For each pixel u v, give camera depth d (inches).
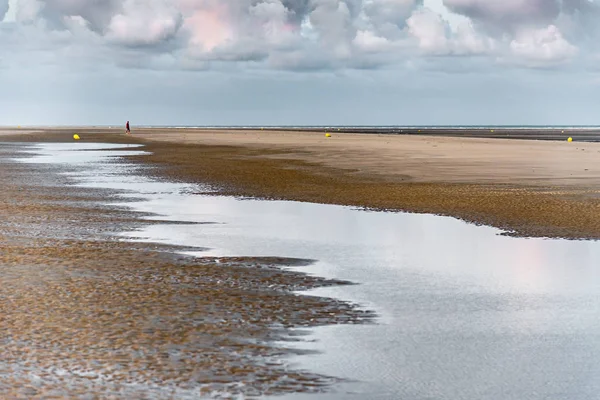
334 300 632.4
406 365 462.9
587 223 1064.2
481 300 638.5
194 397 403.2
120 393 406.3
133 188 1560.0
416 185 1590.8
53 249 856.3
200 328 536.4
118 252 842.8
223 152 2883.9
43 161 2404.0
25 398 397.7
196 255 831.7
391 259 820.6
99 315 566.3
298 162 2293.3
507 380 435.8
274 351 486.9
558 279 723.4
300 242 925.8
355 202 1325.0
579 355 483.8
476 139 4200.3
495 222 1085.8
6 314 565.9
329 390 418.6
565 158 2453.2
